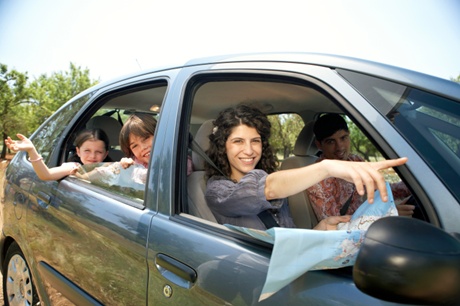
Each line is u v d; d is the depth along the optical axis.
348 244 1.00
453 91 1.08
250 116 1.66
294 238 0.97
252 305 1.08
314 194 2.09
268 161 1.78
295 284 1.03
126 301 1.53
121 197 1.72
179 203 1.48
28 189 2.34
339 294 0.96
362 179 1.03
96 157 2.49
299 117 2.64
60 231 1.96
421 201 0.96
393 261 0.74
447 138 1.02
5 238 2.68
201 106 2.30
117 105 2.71
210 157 1.73
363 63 1.21
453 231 0.90
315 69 1.28
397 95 1.10
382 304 0.89
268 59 1.42
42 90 48.66
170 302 1.32
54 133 2.54
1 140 45.81
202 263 1.24
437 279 0.71
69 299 1.90
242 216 1.55
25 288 2.50
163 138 1.60
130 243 1.51
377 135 1.07
